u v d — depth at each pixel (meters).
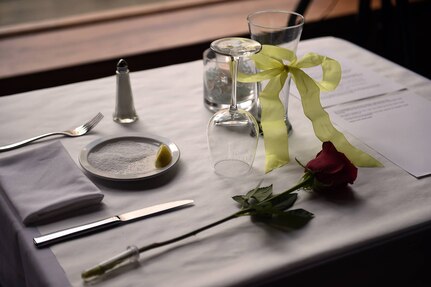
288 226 0.93
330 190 1.00
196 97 1.31
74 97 1.30
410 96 1.31
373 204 0.98
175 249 0.88
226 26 2.58
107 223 0.92
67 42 2.40
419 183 1.03
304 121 1.23
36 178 1.01
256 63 1.10
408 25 2.05
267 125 1.09
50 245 0.89
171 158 1.06
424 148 1.13
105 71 2.26
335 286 0.89
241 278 0.83
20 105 1.26
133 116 1.21
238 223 0.93
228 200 0.99
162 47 2.35
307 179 0.98
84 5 2.85
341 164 0.97
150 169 1.04
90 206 0.97
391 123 1.21
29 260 0.87
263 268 0.84
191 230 0.92
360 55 1.50
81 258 0.86
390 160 1.09
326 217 0.95
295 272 0.85
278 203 0.96
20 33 2.47
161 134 1.17
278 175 1.05
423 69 2.83
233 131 1.04
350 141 1.15
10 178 1.01
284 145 1.08
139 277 0.83
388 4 2.15
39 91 1.33
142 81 1.37
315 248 0.88
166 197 0.99
